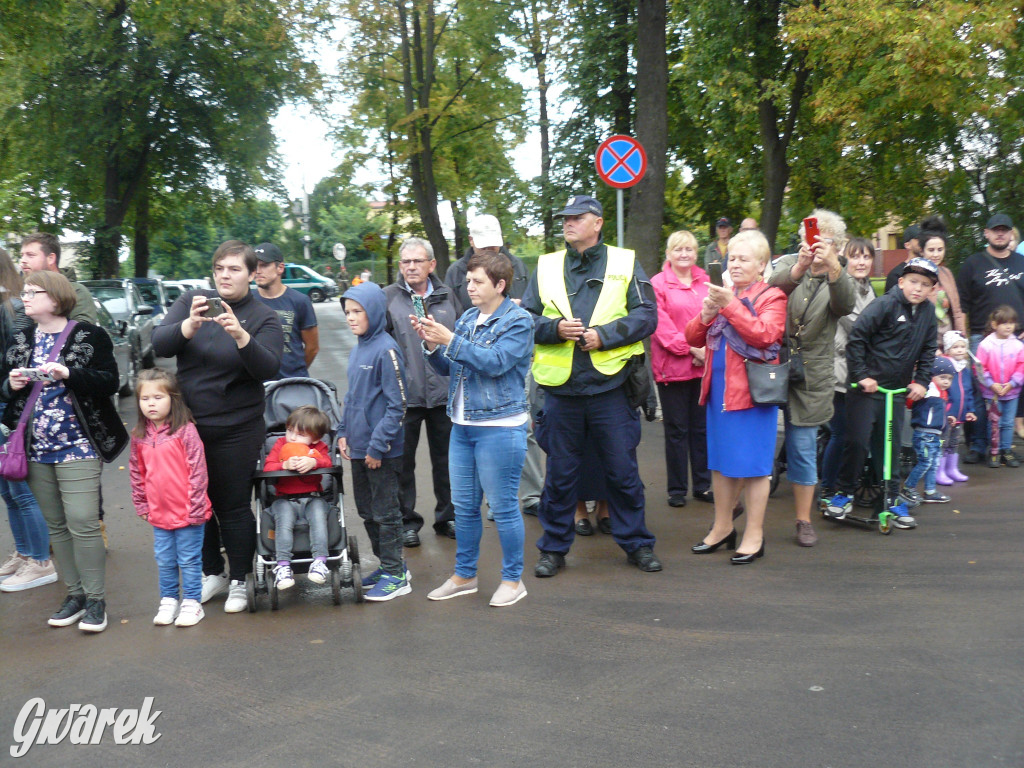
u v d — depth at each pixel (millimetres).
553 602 5141
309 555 5309
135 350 15703
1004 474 8086
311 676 4203
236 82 27688
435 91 24594
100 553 4926
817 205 20188
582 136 21156
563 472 5617
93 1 25031
